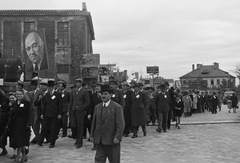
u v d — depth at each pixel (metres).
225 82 91.50
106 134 5.79
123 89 13.03
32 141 10.68
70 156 8.52
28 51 15.36
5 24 33.44
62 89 12.78
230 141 11.14
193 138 11.91
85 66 32.06
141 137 12.34
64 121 12.43
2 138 8.66
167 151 9.30
